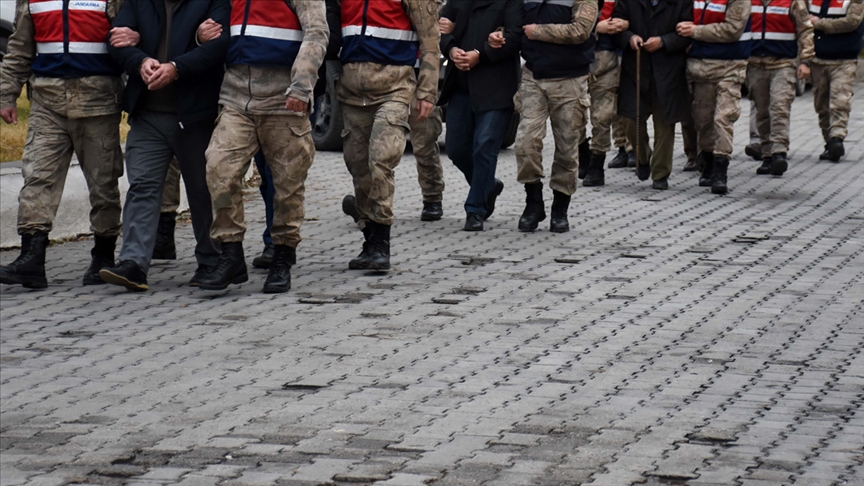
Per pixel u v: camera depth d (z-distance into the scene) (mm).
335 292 10508
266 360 8383
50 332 9180
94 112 10477
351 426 6961
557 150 13359
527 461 6359
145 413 7246
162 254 12078
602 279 11008
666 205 15594
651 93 16719
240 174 10094
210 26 10016
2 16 23891
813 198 16234
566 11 12898
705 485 6012
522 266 11625
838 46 19781
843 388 7652
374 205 11148
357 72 10906
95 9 10398
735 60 16438
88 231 13414
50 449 6637
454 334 9055
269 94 9984
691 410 7215
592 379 7871
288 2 9953
